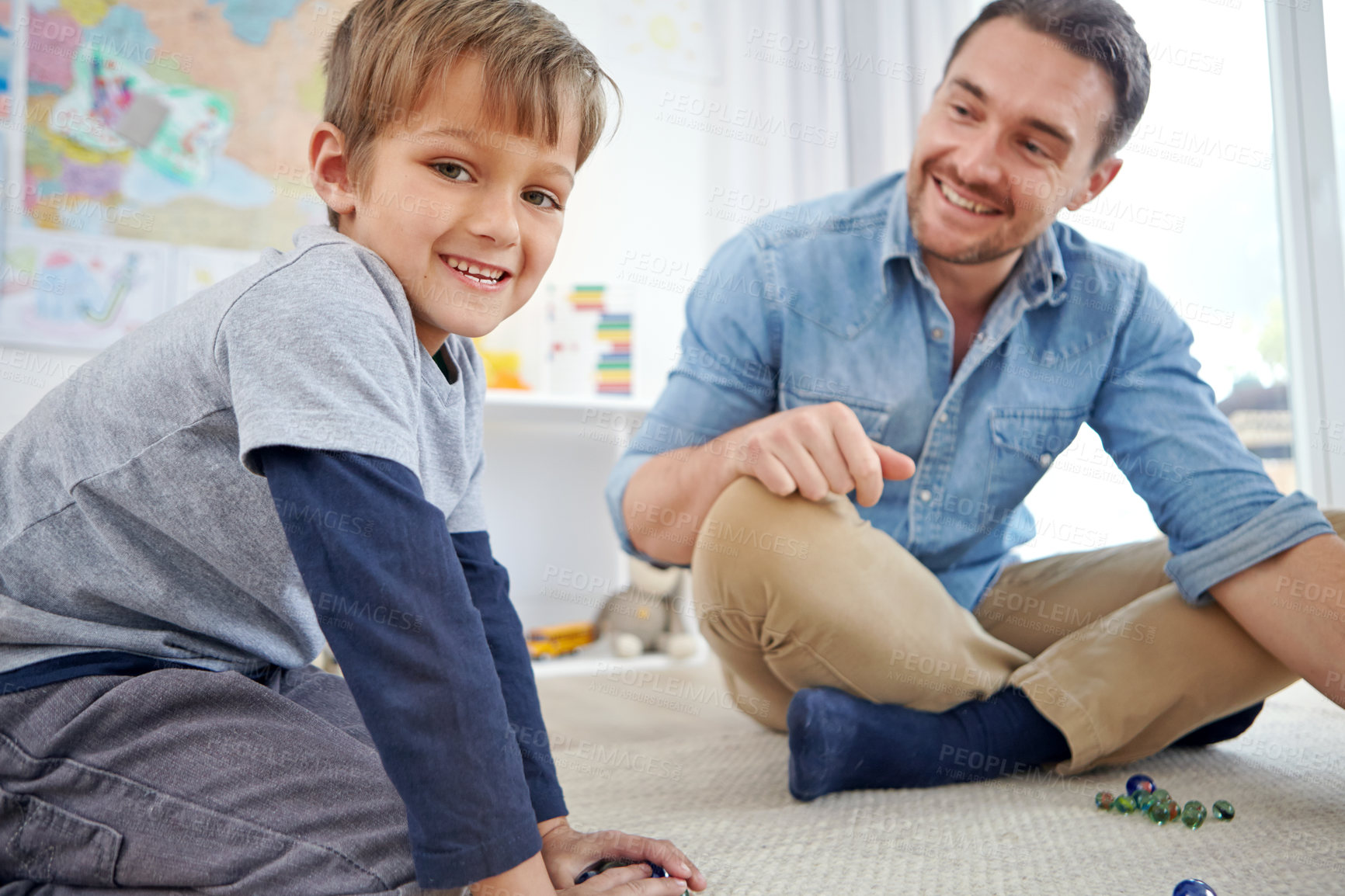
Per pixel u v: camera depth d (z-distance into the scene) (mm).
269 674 758
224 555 668
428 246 694
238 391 593
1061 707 974
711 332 1279
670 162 2549
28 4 2033
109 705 620
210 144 2150
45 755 623
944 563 1249
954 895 658
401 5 700
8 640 647
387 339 625
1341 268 1909
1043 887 670
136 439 653
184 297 2115
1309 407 1941
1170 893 654
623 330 2338
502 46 690
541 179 723
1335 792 914
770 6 2525
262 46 2191
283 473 565
